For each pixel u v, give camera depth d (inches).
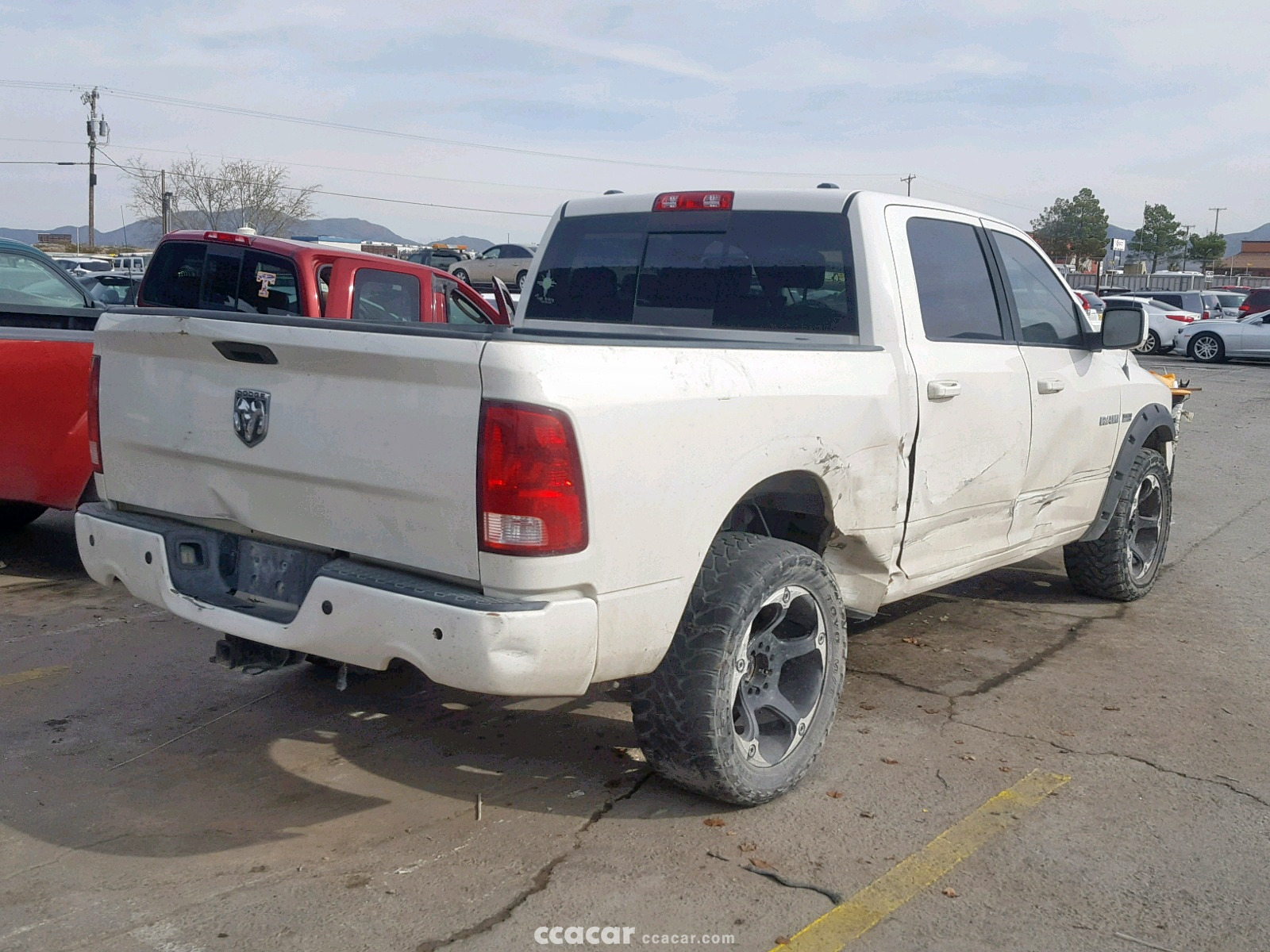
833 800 146.3
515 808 142.9
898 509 164.2
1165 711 180.5
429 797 146.3
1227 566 281.4
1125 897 124.4
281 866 128.0
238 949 111.7
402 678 190.4
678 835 136.3
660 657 129.3
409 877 125.6
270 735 165.9
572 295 198.7
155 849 131.4
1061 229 3408.0
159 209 2410.2
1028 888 126.0
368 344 120.2
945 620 229.0
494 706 178.1
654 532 124.6
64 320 261.0
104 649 202.5
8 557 266.8
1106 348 209.8
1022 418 189.6
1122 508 231.8
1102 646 213.9
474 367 114.4
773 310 174.7
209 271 302.5
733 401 132.8
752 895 123.1
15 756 156.6
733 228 179.9
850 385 152.0
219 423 136.7
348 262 295.9
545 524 114.4
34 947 111.0
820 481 148.8
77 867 126.9
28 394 232.7
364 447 123.1
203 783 149.4
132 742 162.6
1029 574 268.5
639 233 191.0
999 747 165.0
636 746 163.3
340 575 124.1
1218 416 647.1
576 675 120.5
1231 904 123.3
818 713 148.3
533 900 121.2
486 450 114.2
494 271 1200.8
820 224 171.6
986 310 188.2
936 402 168.1
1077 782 153.2
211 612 137.0
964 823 140.8
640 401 122.0
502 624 113.7
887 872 128.6
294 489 131.1
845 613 167.6
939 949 114.0
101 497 157.0
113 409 150.1
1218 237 3855.8
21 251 275.9
